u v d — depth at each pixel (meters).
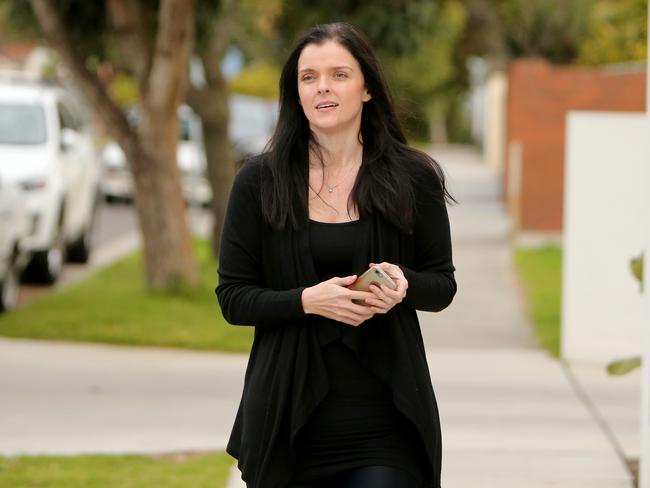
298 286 6.70
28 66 61.62
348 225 6.73
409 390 6.58
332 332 6.59
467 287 25.05
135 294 22.41
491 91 63.75
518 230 32.59
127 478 11.41
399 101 7.12
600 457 12.52
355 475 6.61
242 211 6.80
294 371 6.61
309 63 6.83
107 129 22.11
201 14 25.38
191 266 22.64
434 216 6.88
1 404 14.86
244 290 6.68
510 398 15.45
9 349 18.20
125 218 39.88
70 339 19.02
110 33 24.75
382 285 6.28
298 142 6.95
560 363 17.80
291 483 6.63
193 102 27.25
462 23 68.00
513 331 20.52
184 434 13.45
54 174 24.31
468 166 65.88
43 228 23.70
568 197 17.52
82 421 14.05
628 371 12.04
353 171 6.89
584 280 17.61
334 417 6.61
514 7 68.69
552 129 33.16
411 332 6.75
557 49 69.06
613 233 17.42
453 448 12.84
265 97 68.00
